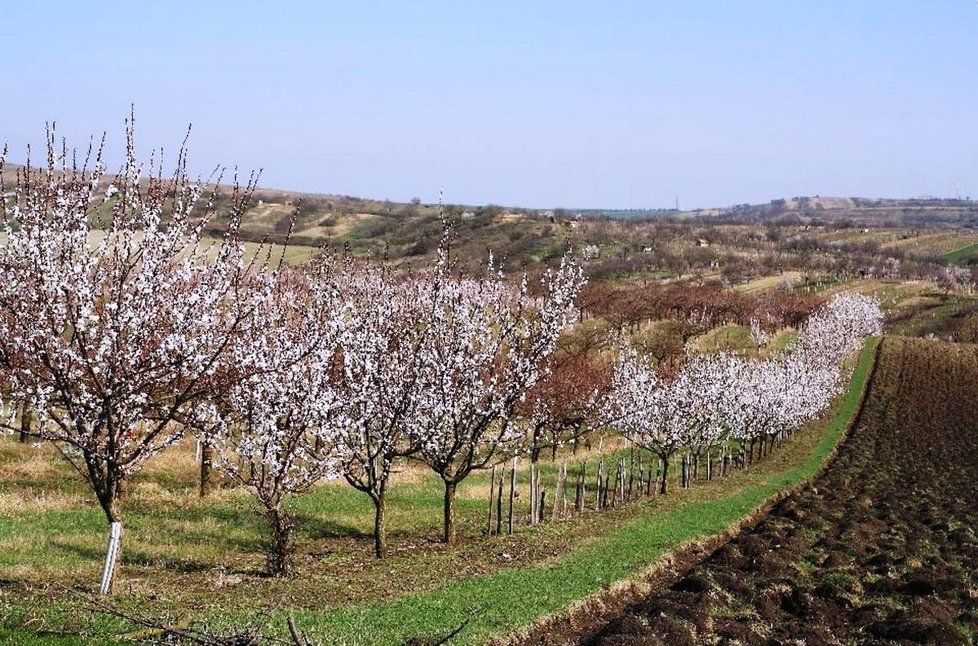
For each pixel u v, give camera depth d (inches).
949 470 2009.1
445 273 1095.0
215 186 737.6
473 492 1455.5
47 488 1121.4
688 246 7298.2
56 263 660.7
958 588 1015.6
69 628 564.4
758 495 1561.3
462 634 664.4
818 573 1050.1
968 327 5565.9
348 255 1087.0
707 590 919.7
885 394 3408.0
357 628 637.9
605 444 2233.0
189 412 775.7
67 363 662.5
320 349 872.9
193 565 852.6
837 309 4446.4
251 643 543.2
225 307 830.5
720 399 1870.1
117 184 682.2
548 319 1095.6
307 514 1175.6
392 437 976.9
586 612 808.3
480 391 1041.5
